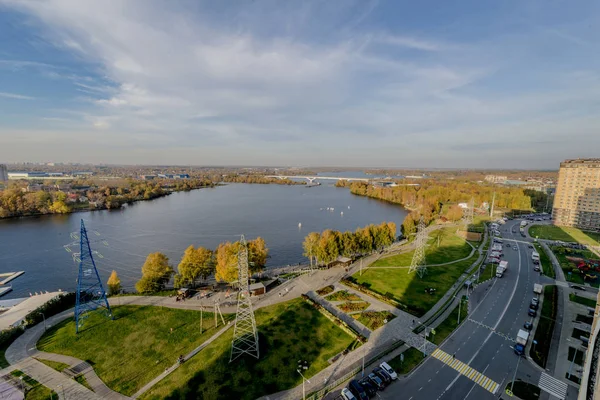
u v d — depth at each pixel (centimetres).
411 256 12675
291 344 6384
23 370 5697
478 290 9212
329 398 5047
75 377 5509
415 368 5747
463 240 15238
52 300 8012
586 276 10056
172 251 14275
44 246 14938
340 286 9444
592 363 3725
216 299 8575
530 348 6378
